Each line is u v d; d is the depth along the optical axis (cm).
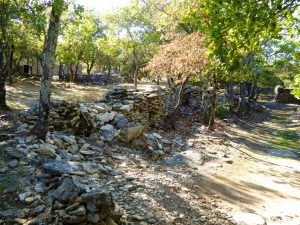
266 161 1429
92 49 4256
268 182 1078
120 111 1391
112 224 561
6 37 1513
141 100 1548
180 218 679
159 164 1098
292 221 764
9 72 2650
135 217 633
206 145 1502
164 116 1814
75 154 947
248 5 595
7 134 939
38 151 838
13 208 592
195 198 821
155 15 2994
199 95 2550
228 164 1250
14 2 1398
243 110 2959
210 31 652
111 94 1593
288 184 1077
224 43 688
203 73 1775
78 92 2694
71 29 3481
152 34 3017
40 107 916
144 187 812
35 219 555
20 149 823
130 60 4638
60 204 565
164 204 736
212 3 609
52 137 968
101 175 829
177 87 2098
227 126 2242
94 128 1170
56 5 845
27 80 3161
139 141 1205
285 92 4741
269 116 3341
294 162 1462
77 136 1108
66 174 718
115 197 709
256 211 810
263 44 2753
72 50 3806
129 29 3206
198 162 1191
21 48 3225
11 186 668
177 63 1639
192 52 1619
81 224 534
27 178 710
